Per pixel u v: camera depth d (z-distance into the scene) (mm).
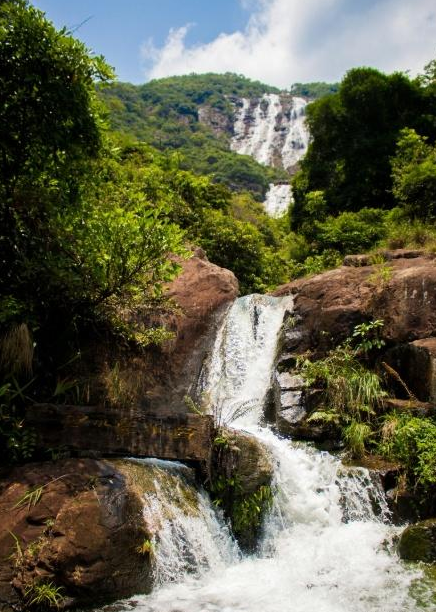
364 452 6855
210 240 16109
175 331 9477
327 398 7613
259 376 9242
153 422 5930
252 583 4953
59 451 5504
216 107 125250
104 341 7984
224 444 6148
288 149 109562
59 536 4395
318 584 4910
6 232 6453
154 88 124125
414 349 7391
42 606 4121
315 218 21703
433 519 5516
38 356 6824
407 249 11031
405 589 4711
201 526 5492
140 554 4652
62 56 6016
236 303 10766
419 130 23703
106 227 6414
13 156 6191
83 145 6633
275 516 6000
